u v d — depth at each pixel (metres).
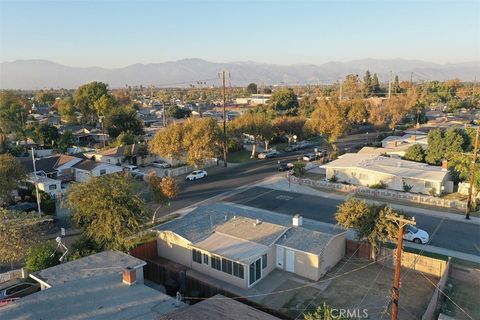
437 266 29.02
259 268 28.53
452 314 24.09
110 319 19.42
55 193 50.78
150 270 30.44
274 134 84.75
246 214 37.56
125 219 30.73
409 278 28.81
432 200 46.22
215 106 190.75
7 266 32.09
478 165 45.34
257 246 29.38
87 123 126.56
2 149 76.94
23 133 90.25
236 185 56.59
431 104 173.12
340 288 27.52
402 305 25.33
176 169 64.69
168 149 64.50
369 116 108.81
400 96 126.25
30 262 29.05
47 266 28.91
